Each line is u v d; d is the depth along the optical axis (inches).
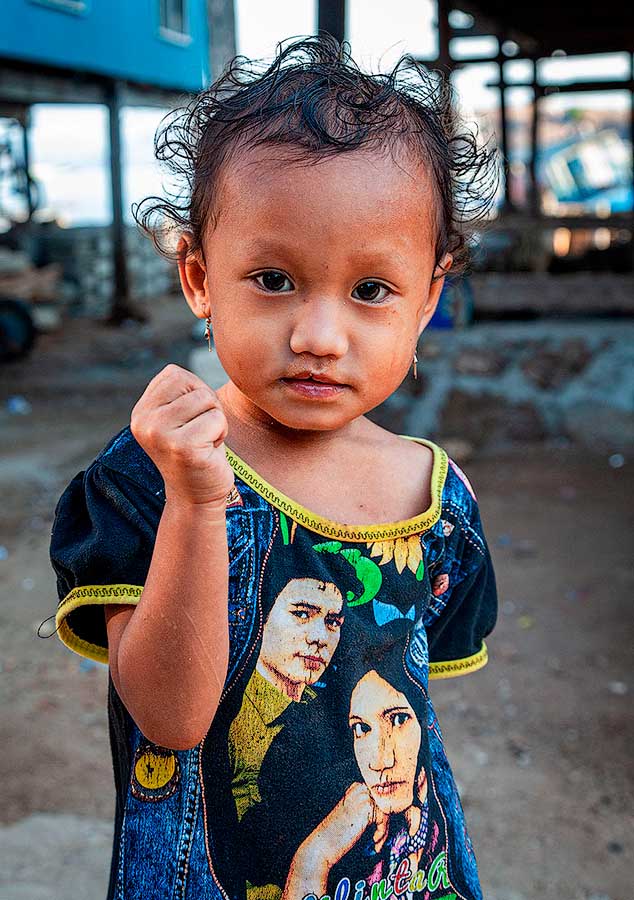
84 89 459.8
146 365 364.5
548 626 156.9
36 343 403.9
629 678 140.8
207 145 40.8
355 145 37.2
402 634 43.6
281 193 36.5
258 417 43.5
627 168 828.0
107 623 40.2
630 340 258.2
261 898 40.0
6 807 112.1
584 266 406.0
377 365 38.5
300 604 41.3
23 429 278.2
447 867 45.2
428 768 44.8
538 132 427.5
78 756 123.5
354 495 44.2
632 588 170.2
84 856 103.0
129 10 479.8
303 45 47.7
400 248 37.8
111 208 458.0
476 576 49.3
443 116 45.1
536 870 102.7
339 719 41.3
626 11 376.2
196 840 40.3
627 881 101.4
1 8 386.0
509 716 132.0
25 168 535.5
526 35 414.3
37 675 143.7
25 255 452.8
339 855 40.6
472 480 229.6
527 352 259.9
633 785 117.0
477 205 53.9
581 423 253.9
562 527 199.6
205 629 35.6
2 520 208.2
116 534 39.3
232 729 40.3
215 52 269.1
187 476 34.2
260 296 37.7
